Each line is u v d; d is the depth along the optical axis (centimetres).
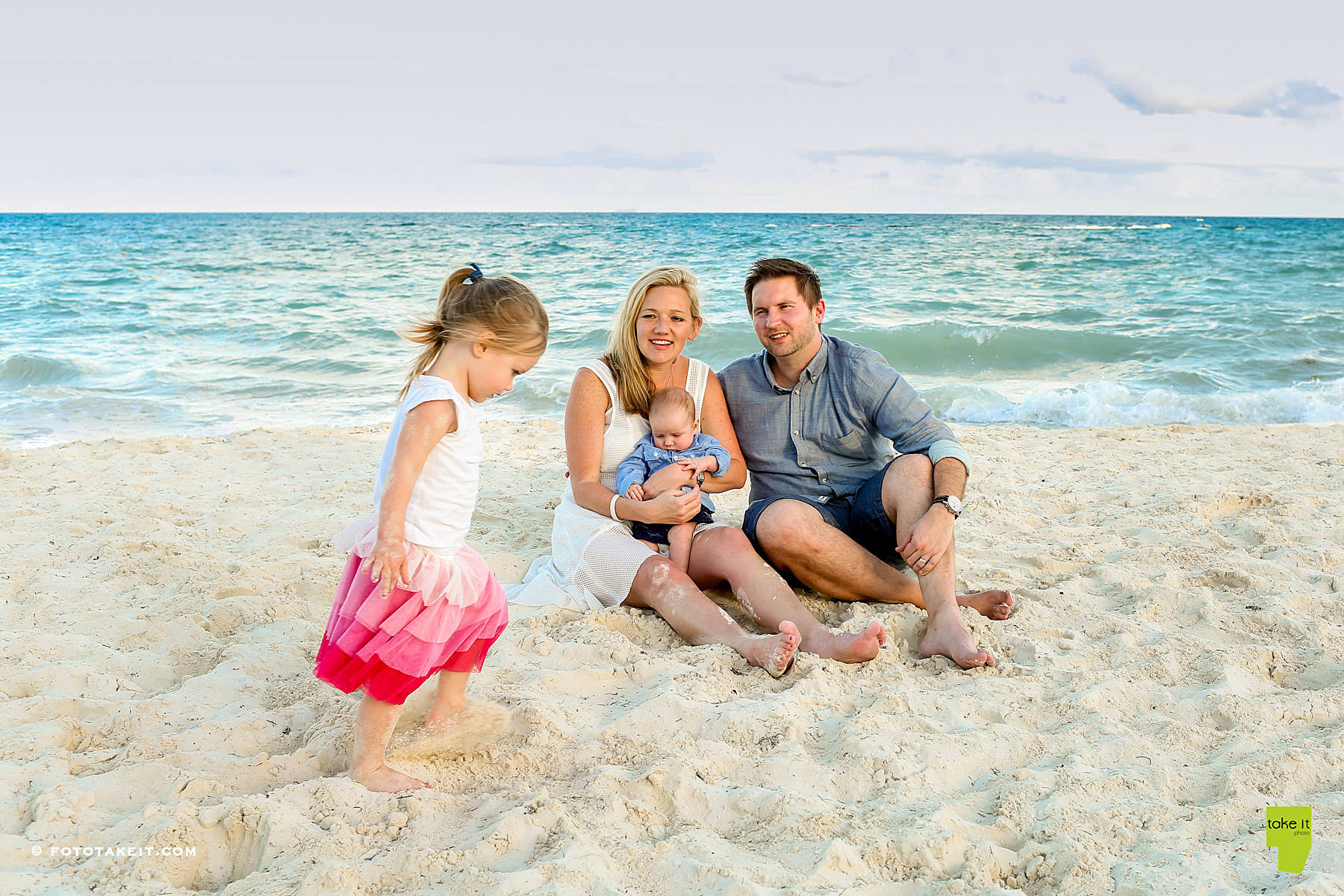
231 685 290
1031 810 224
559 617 348
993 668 306
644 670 306
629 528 377
